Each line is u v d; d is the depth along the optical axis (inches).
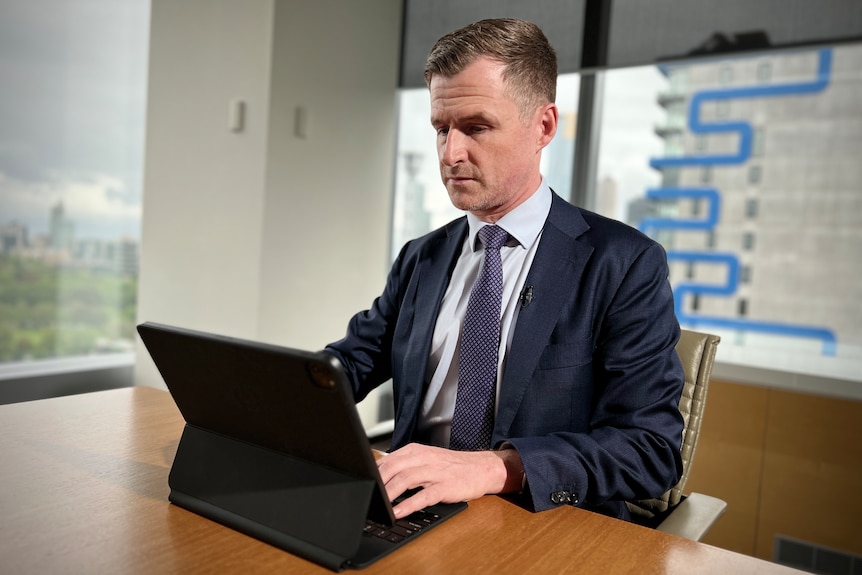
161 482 34.9
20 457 37.6
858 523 75.9
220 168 100.5
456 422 44.7
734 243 109.1
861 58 95.7
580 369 43.6
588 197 104.3
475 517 32.5
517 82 41.0
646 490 38.3
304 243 103.5
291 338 102.6
